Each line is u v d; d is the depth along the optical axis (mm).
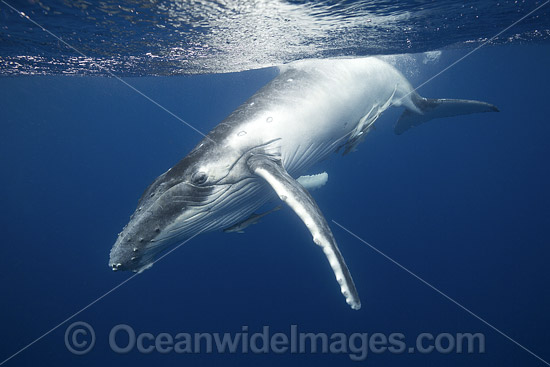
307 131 6094
